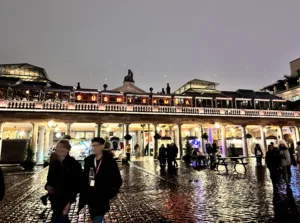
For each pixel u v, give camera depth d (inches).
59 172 148.9
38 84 1174.3
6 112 957.2
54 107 1016.9
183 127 1473.9
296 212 253.6
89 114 1059.9
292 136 1525.6
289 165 371.9
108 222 229.0
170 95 1244.5
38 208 285.6
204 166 804.0
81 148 1009.5
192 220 231.6
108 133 1432.1
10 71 1309.1
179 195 346.3
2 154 942.4
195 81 1692.9
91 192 148.4
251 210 263.9
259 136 1526.8
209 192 365.1
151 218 240.2
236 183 444.8
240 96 1481.3
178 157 1264.8
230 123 1270.9
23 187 433.4
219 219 233.9
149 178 524.7
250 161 1013.2
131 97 1190.9
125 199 324.8
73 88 1144.8
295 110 1440.7
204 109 1239.5
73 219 241.4
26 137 1238.3
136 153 1309.1
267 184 429.1
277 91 1993.1
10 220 239.1
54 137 1316.4
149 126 1357.0
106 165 153.2
